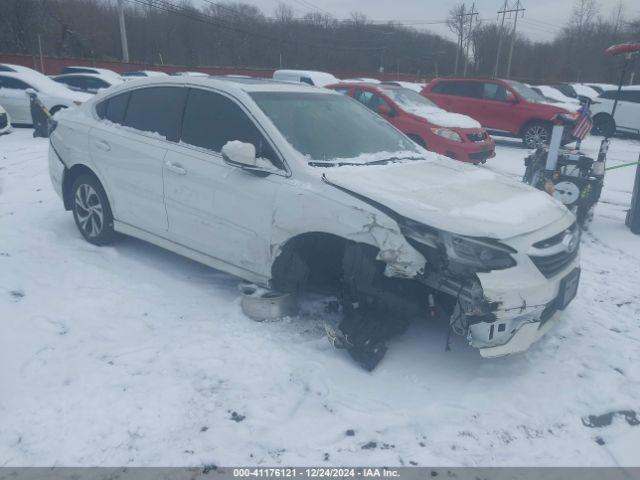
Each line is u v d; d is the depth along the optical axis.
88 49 46.09
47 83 14.32
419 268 3.32
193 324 3.99
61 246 5.41
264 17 56.00
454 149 9.93
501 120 14.23
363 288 3.54
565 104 14.59
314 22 58.59
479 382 3.47
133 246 5.51
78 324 3.94
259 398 3.21
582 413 3.23
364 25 61.72
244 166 3.83
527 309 3.26
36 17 41.41
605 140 7.00
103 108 5.21
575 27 61.81
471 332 3.36
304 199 3.65
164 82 4.78
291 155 3.85
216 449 2.81
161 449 2.79
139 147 4.68
